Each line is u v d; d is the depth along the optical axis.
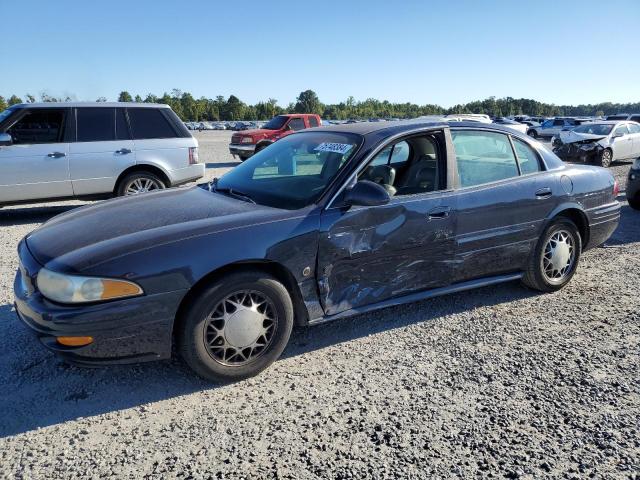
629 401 2.89
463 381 3.10
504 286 4.76
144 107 8.33
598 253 5.90
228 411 2.79
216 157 20.81
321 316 3.33
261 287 3.04
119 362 2.77
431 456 2.43
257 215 3.15
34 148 7.44
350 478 2.28
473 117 22.41
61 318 2.63
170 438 2.56
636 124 16.86
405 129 3.72
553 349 3.51
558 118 35.31
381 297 3.57
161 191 4.10
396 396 2.93
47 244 3.05
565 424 2.68
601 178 4.77
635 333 3.77
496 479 2.28
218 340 2.97
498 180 4.08
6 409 2.79
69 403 2.86
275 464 2.37
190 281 2.81
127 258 2.73
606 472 2.32
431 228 3.65
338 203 3.31
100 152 7.87
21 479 2.26
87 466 2.35
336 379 3.12
